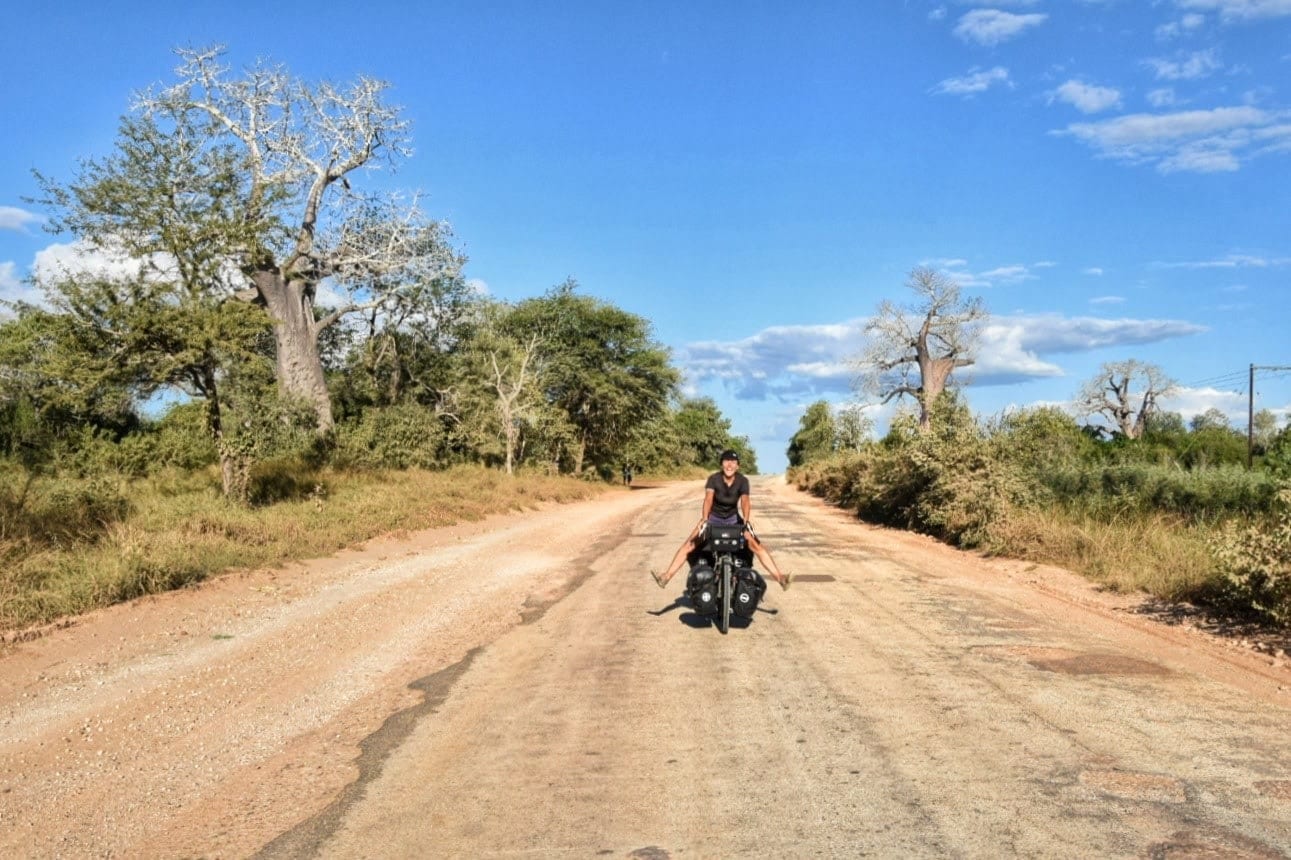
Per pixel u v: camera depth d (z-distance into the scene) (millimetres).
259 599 11711
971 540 17172
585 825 4527
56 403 19344
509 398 43188
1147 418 56125
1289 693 6781
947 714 6270
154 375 18484
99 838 4699
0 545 11438
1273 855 4000
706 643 8836
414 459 33844
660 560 15930
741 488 9508
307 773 5504
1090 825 4348
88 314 18172
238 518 16281
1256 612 9625
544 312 52500
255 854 4371
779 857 4094
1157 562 12523
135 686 7613
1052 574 13500
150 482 22562
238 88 33688
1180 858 3986
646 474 83375
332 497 22750
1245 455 39688
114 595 10719
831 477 38719
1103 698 6645
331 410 39594
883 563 15305
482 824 4590
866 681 7230
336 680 7781
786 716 6309
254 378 21047
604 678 7535
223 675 7965
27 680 7781
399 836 4488
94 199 18016
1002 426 22922
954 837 4250
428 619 10500
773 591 12133
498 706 6781
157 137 18672
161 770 5691
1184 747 5500
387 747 5926
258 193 19719
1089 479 19844
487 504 27734
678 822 4527
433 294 46938
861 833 4324
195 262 18734
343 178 38156
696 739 5848
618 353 55375
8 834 4785
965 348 49188
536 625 10023
